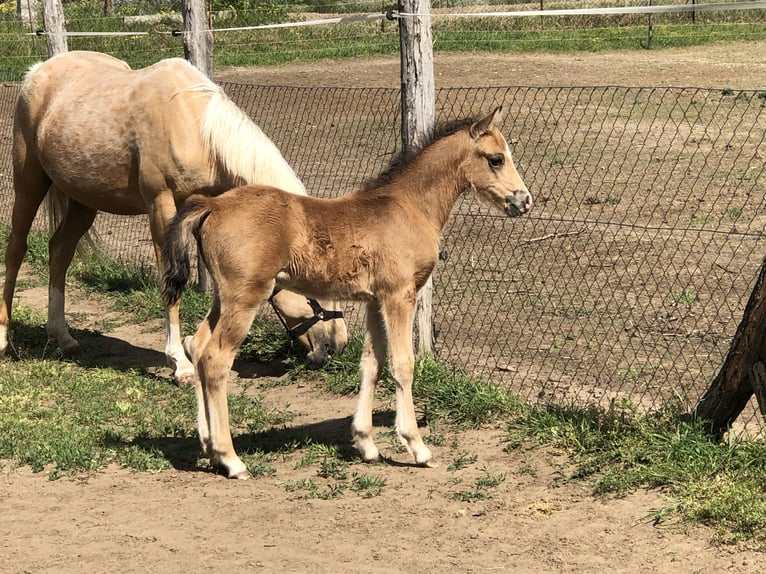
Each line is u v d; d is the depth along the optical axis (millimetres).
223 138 6301
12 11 24609
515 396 5738
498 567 3959
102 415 5973
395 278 4902
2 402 6207
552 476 4812
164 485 4926
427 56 6090
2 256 9953
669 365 6086
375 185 5094
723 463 4574
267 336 7223
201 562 4074
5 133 14195
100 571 4016
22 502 4730
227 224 4727
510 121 13039
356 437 5145
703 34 20312
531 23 22078
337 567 4000
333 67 18750
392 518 4457
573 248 7938
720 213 9062
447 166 5082
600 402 5531
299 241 4785
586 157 11188
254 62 19469
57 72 7258
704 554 3938
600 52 19328
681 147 11375
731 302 7020
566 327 6863
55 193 7488
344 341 6504
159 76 6559
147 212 6961
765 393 4629
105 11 22000
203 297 8031
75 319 8195
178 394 6395
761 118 12430
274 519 4488
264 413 5969
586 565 3936
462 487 4770
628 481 4570
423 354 6316
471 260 8383
